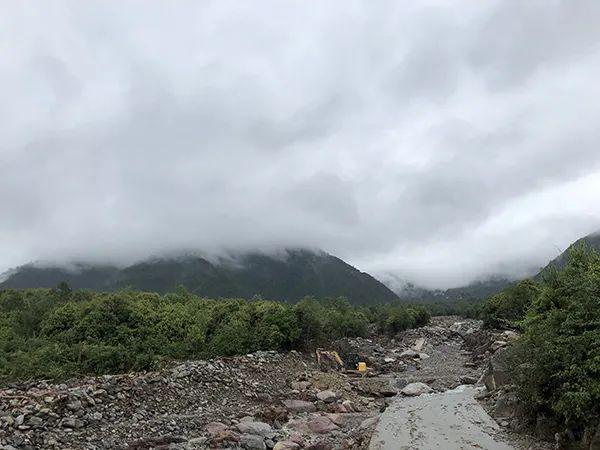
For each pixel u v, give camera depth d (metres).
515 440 15.72
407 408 21.17
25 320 36.44
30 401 15.22
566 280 17.94
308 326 31.31
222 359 24.73
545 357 14.55
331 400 22.38
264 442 15.48
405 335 52.91
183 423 16.72
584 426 13.23
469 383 27.81
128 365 26.16
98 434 14.83
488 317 46.09
